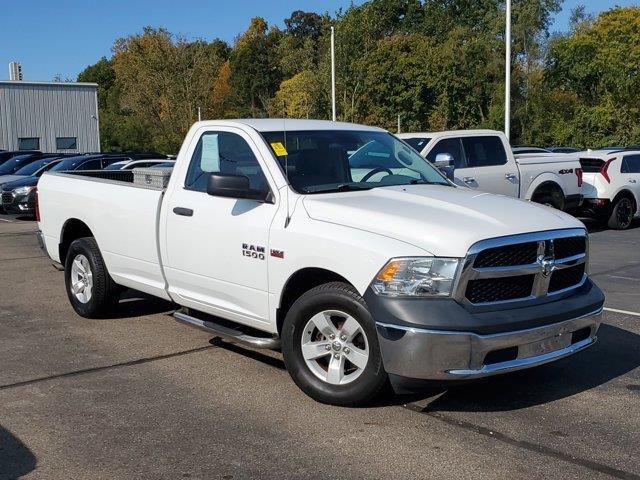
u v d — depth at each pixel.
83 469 4.09
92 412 4.95
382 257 4.57
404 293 4.49
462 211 4.93
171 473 4.04
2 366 5.97
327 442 4.43
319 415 4.86
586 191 15.60
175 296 6.33
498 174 12.41
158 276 6.46
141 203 6.54
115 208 6.89
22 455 4.27
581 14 50.22
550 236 4.79
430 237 4.54
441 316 4.38
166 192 6.32
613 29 43.59
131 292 8.69
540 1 48.53
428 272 4.46
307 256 4.98
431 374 4.42
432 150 11.94
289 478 3.97
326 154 5.82
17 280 9.89
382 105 49.09
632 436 4.53
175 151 48.59
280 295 5.23
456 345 4.38
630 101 43.38
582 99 47.16
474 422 4.75
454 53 49.28
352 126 6.47
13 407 5.04
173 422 4.76
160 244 6.33
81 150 48.00
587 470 4.05
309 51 60.62
